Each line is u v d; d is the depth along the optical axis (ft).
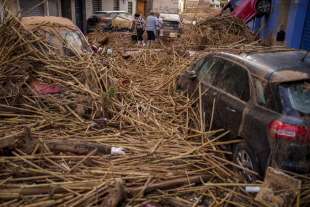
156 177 15.37
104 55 33.27
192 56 35.09
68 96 22.75
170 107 23.30
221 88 19.02
